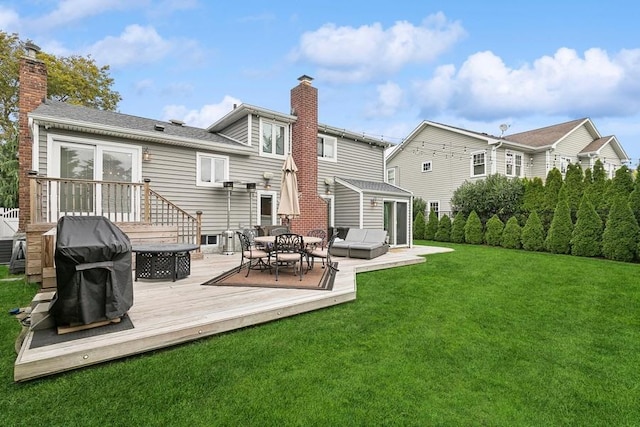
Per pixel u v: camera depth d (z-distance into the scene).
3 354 2.92
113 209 7.92
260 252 6.27
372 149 14.44
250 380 2.63
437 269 7.57
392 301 4.94
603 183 11.47
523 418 2.34
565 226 10.84
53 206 7.08
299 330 3.68
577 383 2.82
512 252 11.07
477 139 17.00
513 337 3.76
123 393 2.40
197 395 2.41
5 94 15.81
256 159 10.52
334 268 6.70
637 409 2.48
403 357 3.15
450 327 3.96
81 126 7.21
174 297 4.29
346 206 12.37
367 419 2.23
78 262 2.94
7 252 8.52
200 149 9.27
